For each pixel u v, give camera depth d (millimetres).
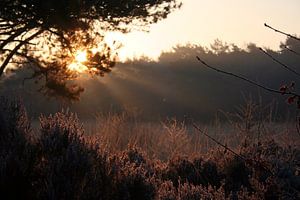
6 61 21844
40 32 21297
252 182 5953
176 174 7699
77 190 4340
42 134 4875
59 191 4250
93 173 4512
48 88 22344
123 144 11305
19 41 21578
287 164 6395
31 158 4527
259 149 7773
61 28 20344
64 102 22375
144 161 8227
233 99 41469
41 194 4277
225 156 7957
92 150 4766
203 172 7781
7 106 5371
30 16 20031
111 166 4645
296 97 2971
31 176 4441
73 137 4887
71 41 21188
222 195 5980
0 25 20734
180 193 5859
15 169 4371
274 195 5328
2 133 4984
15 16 19688
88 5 20188
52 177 4297
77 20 20203
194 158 8328
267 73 38781
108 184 4520
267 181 5195
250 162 3941
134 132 12125
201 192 5961
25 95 28625
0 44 21188
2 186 4305
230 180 7477
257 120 8602
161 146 10945
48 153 4684
